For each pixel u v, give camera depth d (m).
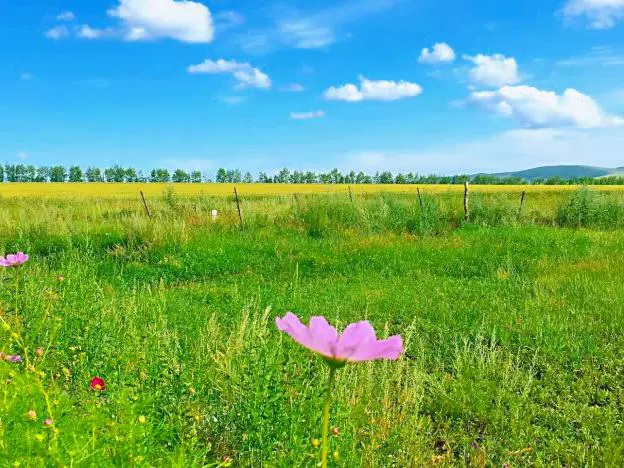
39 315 3.89
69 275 4.69
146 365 3.24
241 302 6.94
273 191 51.38
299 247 12.97
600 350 5.59
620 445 3.68
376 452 3.22
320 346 1.18
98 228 13.71
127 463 2.00
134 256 11.87
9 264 3.64
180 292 8.60
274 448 2.80
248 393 3.03
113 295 5.66
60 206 23.75
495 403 4.48
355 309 7.39
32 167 115.81
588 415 4.25
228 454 3.08
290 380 3.24
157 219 13.95
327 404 1.26
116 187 65.88
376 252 12.07
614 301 7.22
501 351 5.48
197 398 3.23
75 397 3.01
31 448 1.94
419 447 3.51
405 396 4.11
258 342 3.63
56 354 3.42
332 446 2.68
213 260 11.34
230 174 114.31
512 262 10.59
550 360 5.48
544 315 6.53
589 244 12.59
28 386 2.27
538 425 4.21
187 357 3.74
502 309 7.09
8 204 25.05
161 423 2.61
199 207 18.17
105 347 3.46
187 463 2.27
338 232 15.48
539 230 15.56
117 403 2.49
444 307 7.28
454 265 10.78
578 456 3.64
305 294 8.14
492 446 3.84
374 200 18.31
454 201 20.59
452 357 5.57
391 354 1.17
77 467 1.89
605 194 20.80
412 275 10.12
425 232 15.39
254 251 12.48
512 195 26.08
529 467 3.61
